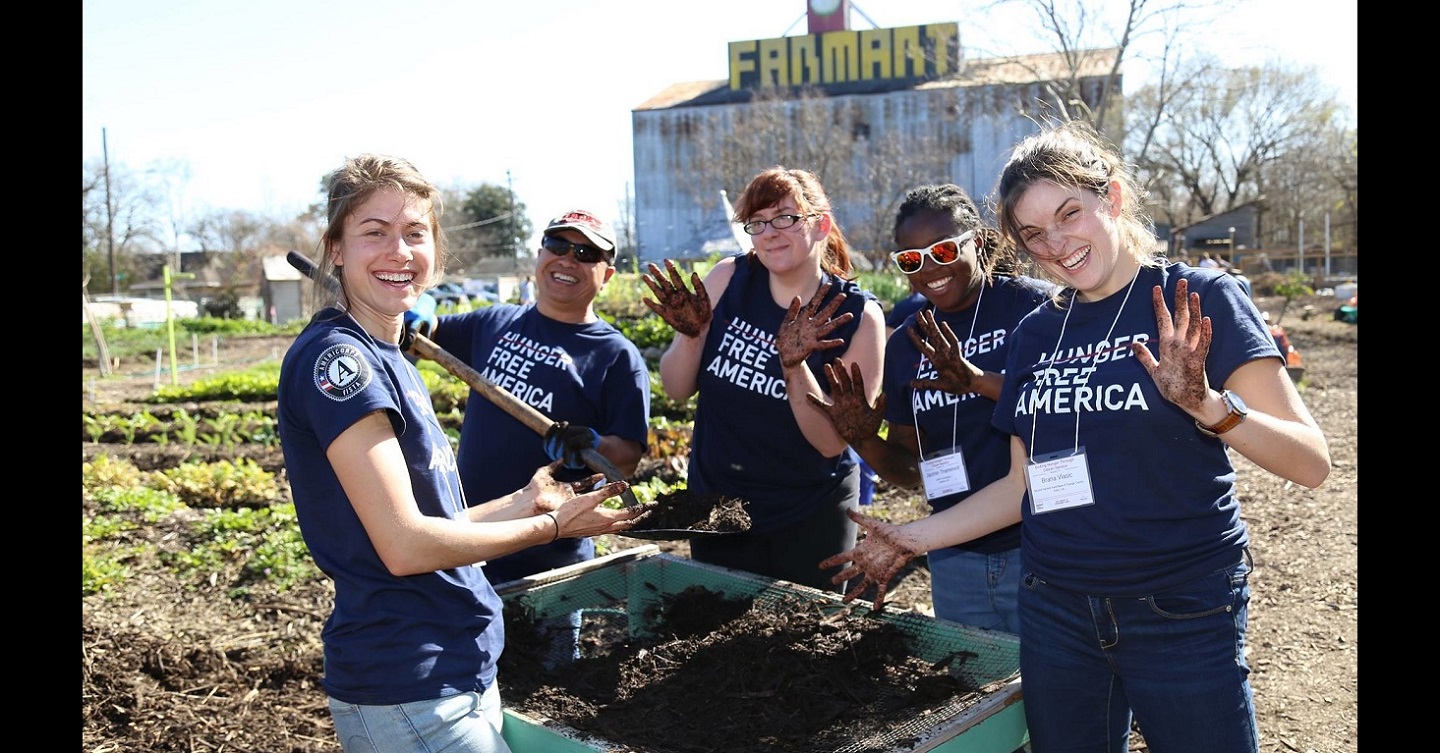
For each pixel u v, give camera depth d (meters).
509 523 2.21
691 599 3.15
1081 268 2.21
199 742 3.91
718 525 3.10
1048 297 3.02
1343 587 5.41
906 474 3.34
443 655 2.14
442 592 2.18
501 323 3.81
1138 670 2.19
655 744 2.31
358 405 2.02
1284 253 42.91
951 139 47.75
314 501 2.14
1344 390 12.63
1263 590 5.56
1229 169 45.97
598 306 15.34
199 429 12.83
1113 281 2.26
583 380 3.58
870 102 51.81
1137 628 2.17
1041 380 2.32
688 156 56.59
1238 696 2.14
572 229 3.49
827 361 3.42
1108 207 2.21
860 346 3.44
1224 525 2.16
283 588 5.73
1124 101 35.16
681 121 56.53
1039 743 2.39
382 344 2.21
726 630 2.90
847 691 2.52
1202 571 2.14
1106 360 2.21
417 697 2.10
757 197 3.29
